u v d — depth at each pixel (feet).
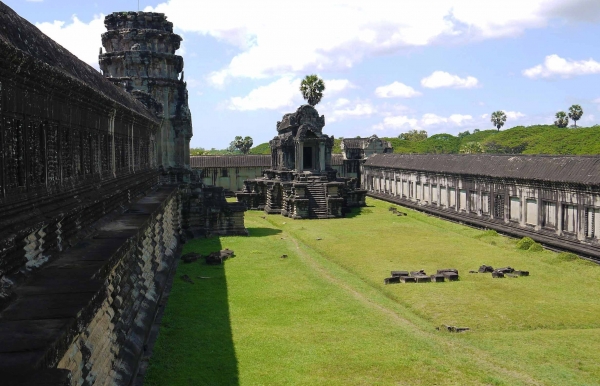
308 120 213.66
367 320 68.74
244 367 53.31
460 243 126.41
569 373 52.60
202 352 56.75
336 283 88.38
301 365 54.13
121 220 60.18
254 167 271.69
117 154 67.21
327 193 186.09
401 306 76.74
